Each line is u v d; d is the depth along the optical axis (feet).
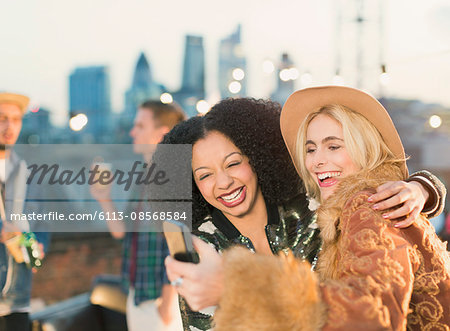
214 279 2.63
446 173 44.24
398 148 3.73
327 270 3.50
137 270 8.79
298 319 2.34
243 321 2.37
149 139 9.97
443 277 3.13
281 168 4.31
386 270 2.62
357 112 3.75
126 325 9.96
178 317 8.88
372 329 2.38
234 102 4.43
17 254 9.17
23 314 9.18
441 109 30.99
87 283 24.27
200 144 4.18
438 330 3.07
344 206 3.21
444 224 16.62
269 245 4.27
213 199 4.22
